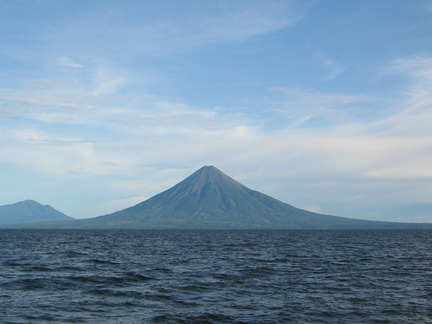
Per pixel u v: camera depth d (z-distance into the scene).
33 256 73.31
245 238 197.50
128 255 78.44
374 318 28.61
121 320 27.42
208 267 57.06
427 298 35.38
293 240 172.12
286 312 30.06
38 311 29.27
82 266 56.66
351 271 54.28
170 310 30.33
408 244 136.50
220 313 29.53
